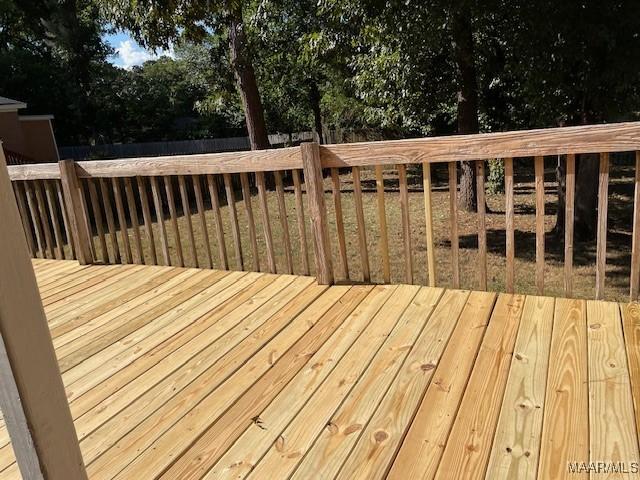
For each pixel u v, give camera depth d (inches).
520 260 254.7
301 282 130.3
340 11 236.8
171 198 149.9
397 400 74.9
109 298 132.1
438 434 66.6
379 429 68.9
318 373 84.9
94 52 1027.3
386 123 357.7
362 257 124.3
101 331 111.1
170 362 94.2
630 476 56.7
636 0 192.4
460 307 104.7
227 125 1115.9
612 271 233.5
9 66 927.0
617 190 429.7
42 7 960.9
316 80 637.3
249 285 131.7
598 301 101.0
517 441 63.7
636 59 201.9
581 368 78.2
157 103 1135.0
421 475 59.8
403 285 120.3
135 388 86.1
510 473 58.6
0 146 36.9
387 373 82.6
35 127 656.4
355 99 554.6
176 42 268.8
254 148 509.4
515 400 71.9
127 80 1133.7
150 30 254.5
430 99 321.4
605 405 69.0
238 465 64.8
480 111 349.7
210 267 150.1
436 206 393.1
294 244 293.6
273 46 465.1
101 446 71.1
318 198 121.5
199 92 1121.4
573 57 213.9
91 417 78.5
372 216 362.9
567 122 252.2
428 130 380.8
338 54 300.0
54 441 41.0
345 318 105.5
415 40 234.1
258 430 71.4
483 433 65.8
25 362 38.6
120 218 161.8
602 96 224.1
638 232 95.7
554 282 221.0
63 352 102.0
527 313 98.8
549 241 288.0
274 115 803.4
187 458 67.1
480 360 83.4
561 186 288.7
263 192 134.1
